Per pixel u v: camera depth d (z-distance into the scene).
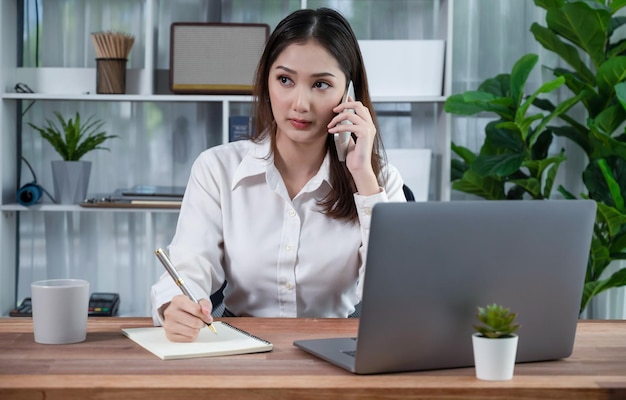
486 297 1.23
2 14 3.35
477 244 1.21
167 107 3.68
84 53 3.65
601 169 3.05
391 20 3.67
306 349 1.33
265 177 1.85
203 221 1.84
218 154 1.91
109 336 1.45
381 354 1.18
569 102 3.13
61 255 3.71
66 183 3.40
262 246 1.83
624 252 3.19
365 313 1.16
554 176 3.31
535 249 1.25
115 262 3.72
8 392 1.09
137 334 1.44
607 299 3.52
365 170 1.68
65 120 3.66
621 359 1.33
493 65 3.70
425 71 3.35
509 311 1.25
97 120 3.67
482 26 3.69
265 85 1.83
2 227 3.40
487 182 3.36
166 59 3.64
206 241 1.82
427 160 3.37
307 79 1.68
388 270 1.16
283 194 1.83
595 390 1.14
